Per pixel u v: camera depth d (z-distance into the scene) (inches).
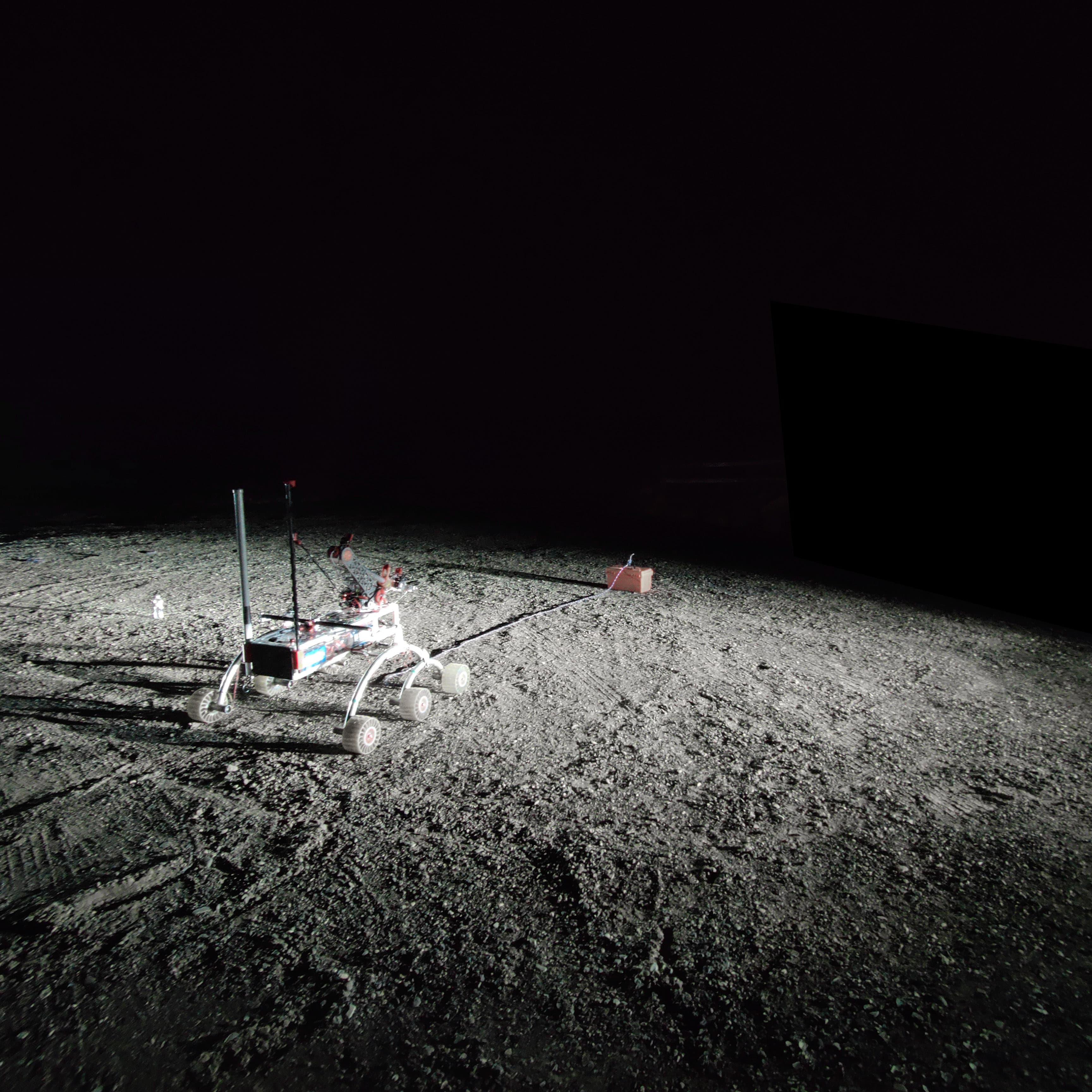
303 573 282.7
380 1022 79.4
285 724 154.6
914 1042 77.4
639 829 117.7
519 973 86.7
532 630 224.4
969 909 99.2
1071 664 203.2
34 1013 79.7
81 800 123.3
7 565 281.9
